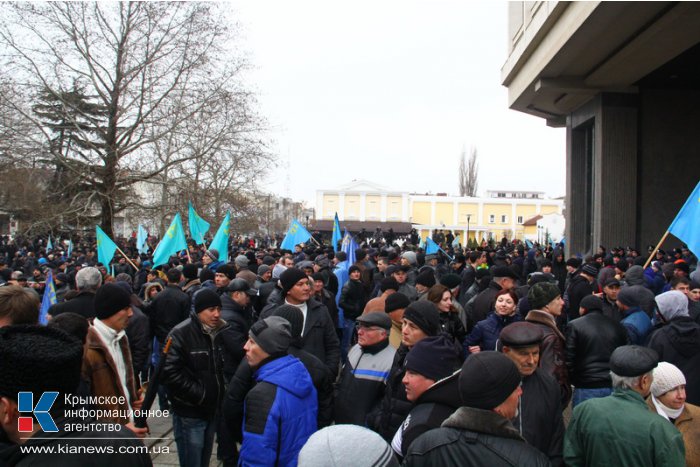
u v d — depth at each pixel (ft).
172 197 73.92
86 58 66.80
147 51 68.28
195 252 51.96
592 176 71.41
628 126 62.08
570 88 61.36
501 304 16.19
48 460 5.80
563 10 50.55
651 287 29.73
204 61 68.90
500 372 7.30
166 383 13.46
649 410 9.26
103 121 73.31
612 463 8.87
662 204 61.46
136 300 20.53
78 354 6.39
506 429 7.20
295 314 13.42
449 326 17.30
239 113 71.46
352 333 26.58
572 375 13.99
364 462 5.30
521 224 244.63
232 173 74.28
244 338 16.72
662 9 43.06
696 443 10.55
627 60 53.11
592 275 26.84
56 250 64.03
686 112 61.98
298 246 45.73
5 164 67.05
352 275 26.86
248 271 25.41
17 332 6.40
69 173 71.10
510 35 70.64
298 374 10.62
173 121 69.36
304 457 5.42
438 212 247.09
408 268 26.23
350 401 12.39
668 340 14.25
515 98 70.95
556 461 9.71
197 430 13.85
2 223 131.54
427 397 9.11
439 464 7.14
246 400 10.39
